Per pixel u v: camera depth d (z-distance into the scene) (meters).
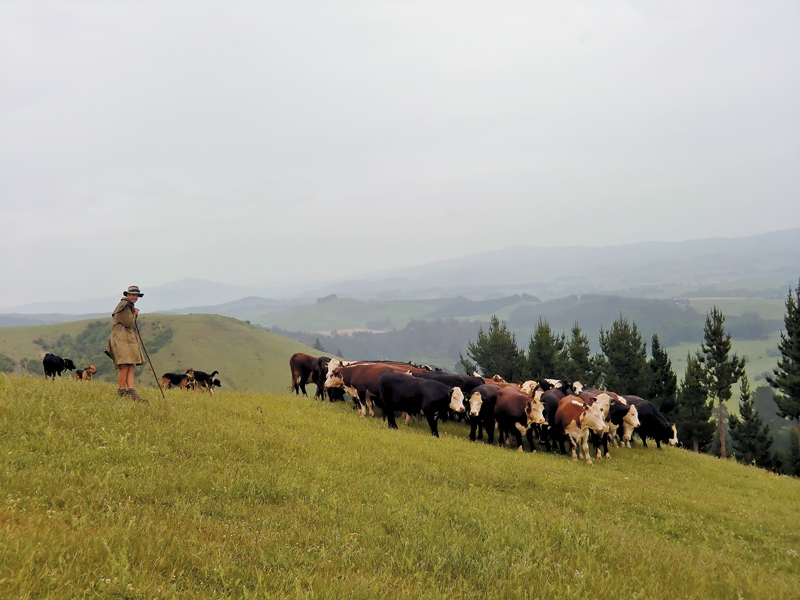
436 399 17.81
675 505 12.99
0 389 10.16
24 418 8.73
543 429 19.58
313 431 13.93
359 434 14.91
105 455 7.87
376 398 19.66
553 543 7.80
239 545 5.70
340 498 8.27
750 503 14.92
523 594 5.71
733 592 7.05
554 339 54.19
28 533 4.77
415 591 5.23
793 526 12.52
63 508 5.87
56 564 4.38
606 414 18.73
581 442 18.20
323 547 5.99
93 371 27.61
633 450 22.55
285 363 193.88
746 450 47.16
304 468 9.73
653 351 49.09
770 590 7.39
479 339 59.12
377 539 6.78
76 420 9.18
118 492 6.61
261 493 7.82
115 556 4.72
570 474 14.59
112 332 11.59
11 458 6.98
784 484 19.56
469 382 23.25
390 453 12.94
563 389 24.73
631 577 6.88
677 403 48.03
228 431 10.86
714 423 46.16
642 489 14.12
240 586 4.72
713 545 10.41
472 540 7.18
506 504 9.86
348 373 20.45
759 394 116.44
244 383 171.62
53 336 178.25
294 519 6.92
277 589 4.75
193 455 9.09
